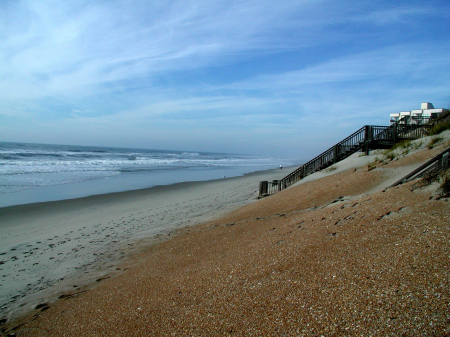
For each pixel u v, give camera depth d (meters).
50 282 6.27
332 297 3.05
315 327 2.68
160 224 10.99
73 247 8.59
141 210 13.77
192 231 9.21
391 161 11.00
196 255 6.14
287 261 4.31
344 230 4.85
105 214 12.98
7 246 8.73
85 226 10.97
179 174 32.94
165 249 7.39
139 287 4.86
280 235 5.86
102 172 30.94
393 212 4.78
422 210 4.39
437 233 3.55
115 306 4.27
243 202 14.70
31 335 3.96
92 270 6.81
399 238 3.84
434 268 2.92
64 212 13.34
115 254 7.82
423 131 15.13
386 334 2.34
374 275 3.19
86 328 3.79
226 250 5.94
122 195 18.03
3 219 11.95
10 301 5.44
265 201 12.14
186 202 15.73
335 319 2.70
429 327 2.26
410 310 2.50
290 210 9.05
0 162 34.50
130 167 38.81
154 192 19.44
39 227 10.85
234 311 3.30
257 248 5.38
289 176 15.27
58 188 20.02
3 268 7.09
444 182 4.76
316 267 3.85
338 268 3.62
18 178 23.77
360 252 3.86
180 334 3.11
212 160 71.56
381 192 6.30
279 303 3.23
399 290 2.79
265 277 3.96
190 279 4.61
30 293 5.76
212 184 23.91
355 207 5.93
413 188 5.52
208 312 3.42
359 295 2.93
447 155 5.51
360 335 2.41
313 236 5.09
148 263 6.45
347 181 10.41
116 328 3.57
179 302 3.86
